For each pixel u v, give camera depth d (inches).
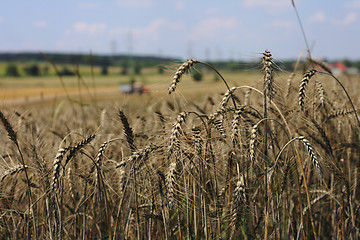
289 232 169.8
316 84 175.6
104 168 166.7
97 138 179.0
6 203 162.6
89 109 346.3
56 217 144.1
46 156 167.3
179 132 130.9
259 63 140.1
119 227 169.9
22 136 206.2
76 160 160.6
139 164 146.1
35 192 171.3
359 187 213.2
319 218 191.9
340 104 205.0
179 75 130.7
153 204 150.4
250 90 176.7
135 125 191.5
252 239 158.6
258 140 140.6
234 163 158.4
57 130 280.1
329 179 187.9
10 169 154.4
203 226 154.3
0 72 5625.0
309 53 203.6
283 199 168.7
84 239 155.2
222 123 147.7
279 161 153.6
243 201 138.6
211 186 147.0
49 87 2578.7
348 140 199.3
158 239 166.9
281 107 175.9
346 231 181.3
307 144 132.7
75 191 164.9
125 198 163.6
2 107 173.3
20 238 163.0
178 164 141.6
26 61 7086.6
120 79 4471.0
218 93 179.3
